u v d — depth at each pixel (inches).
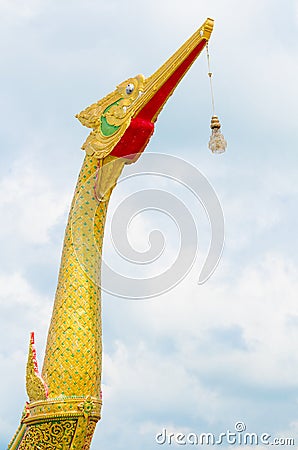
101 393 480.7
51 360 470.9
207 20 489.4
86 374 467.8
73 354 469.4
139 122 501.4
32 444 460.8
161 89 500.1
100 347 483.8
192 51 492.1
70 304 483.8
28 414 468.4
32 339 487.5
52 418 455.8
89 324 480.4
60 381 463.2
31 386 471.2
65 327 476.7
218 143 482.0
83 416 457.7
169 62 496.1
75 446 456.8
